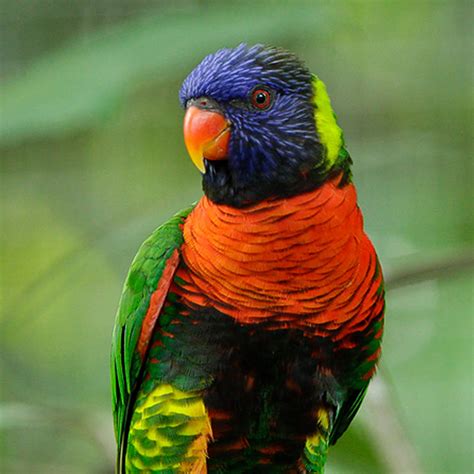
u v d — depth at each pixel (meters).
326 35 11.08
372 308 8.39
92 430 10.58
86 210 14.38
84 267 14.65
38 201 14.48
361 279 8.19
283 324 8.09
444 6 13.86
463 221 13.22
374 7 13.48
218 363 8.22
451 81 13.98
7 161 14.09
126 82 9.85
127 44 10.12
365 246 8.27
